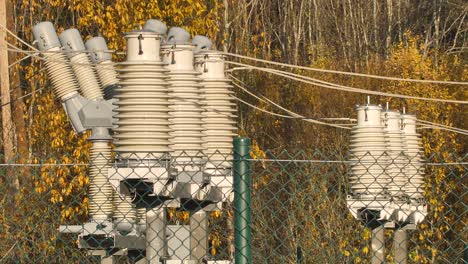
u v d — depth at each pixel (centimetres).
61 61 2455
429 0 8056
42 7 5012
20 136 4319
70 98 2442
